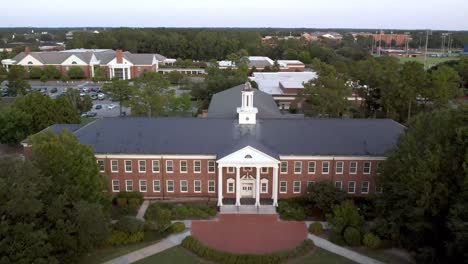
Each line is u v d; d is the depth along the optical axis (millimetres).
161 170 55625
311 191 51656
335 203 50562
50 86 149125
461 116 41188
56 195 38469
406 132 47719
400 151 45625
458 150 39156
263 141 56312
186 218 50719
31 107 72938
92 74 168125
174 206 53031
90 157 46344
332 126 58969
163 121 59812
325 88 82000
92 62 167500
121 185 56281
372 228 45531
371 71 98438
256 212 52406
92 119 96375
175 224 47531
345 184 55969
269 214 52062
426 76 90625
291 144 55938
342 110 83188
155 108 83500
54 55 169125
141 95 84438
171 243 45062
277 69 171875
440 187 38062
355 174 55594
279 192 56156
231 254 41719
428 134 43406
